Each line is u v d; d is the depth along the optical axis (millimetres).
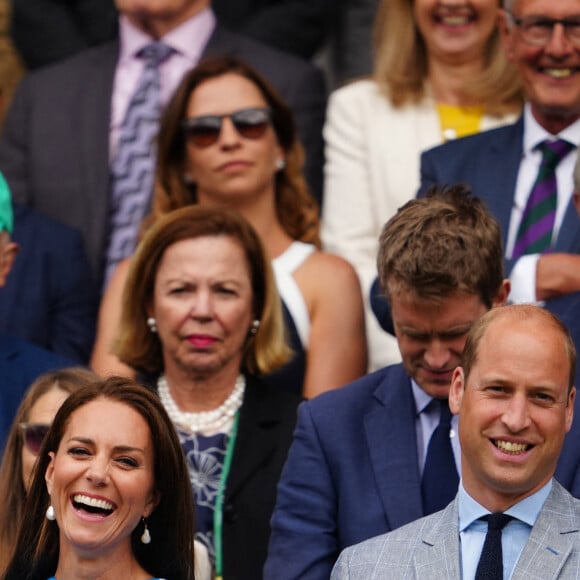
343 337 26922
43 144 31297
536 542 18578
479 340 18953
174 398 24781
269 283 25047
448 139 29438
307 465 21719
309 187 31406
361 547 19500
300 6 34719
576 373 21672
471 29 29375
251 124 28062
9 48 35719
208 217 24953
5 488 22672
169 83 31828
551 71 25891
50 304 29469
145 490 19328
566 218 25531
